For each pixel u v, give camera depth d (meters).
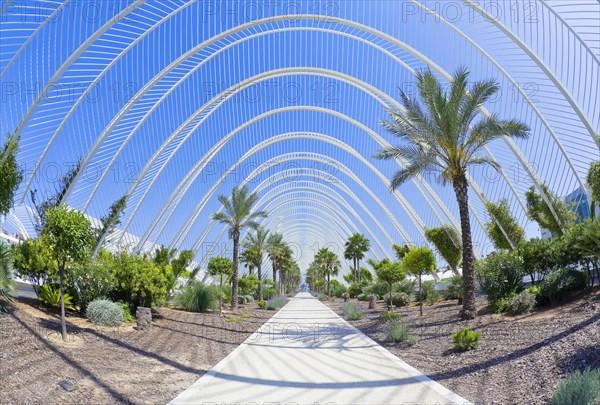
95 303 15.13
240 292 49.69
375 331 18.47
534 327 12.16
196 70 28.75
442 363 10.85
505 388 7.88
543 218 26.73
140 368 9.98
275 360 11.81
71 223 11.51
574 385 6.02
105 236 23.89
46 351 9.57
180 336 15.83
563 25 20.38
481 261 19.64
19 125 17.50
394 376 9.60
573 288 15.03
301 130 46.06
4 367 7.88
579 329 10.25
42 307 14.76
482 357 10.61
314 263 100.19
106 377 8.67
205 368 10.82
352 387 8.62
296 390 8.41
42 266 15.23
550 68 21.42
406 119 19.34
